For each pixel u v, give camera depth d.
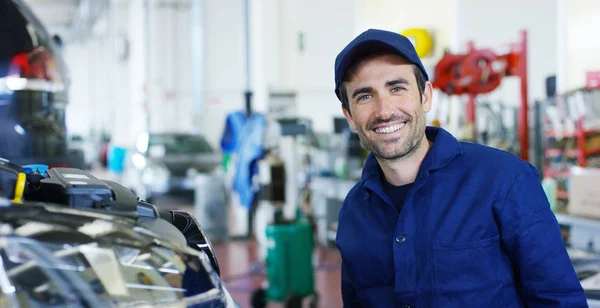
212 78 11.59
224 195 7.04
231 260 6.11
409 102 1.35
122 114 16.12
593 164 4.64
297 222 4.15
